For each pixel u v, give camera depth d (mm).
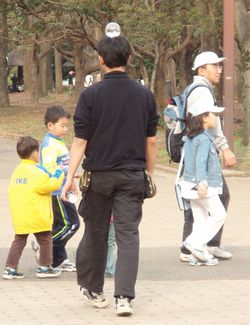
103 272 13148
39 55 92500
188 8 46188
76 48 81688
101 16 51562
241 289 14555
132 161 12750
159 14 45469
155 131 13117
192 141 16172
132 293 12672
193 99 16438
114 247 15250
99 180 12703
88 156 12789
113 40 12789
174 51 56031
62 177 15023
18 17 61406
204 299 13836
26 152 15156
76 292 14336
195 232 16469
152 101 13000
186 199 16438
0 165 34531
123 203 12719
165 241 18828
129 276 12625
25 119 63500
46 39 63156
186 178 16312
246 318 12664
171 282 15078
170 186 28047
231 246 18406
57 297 13984
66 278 15453
